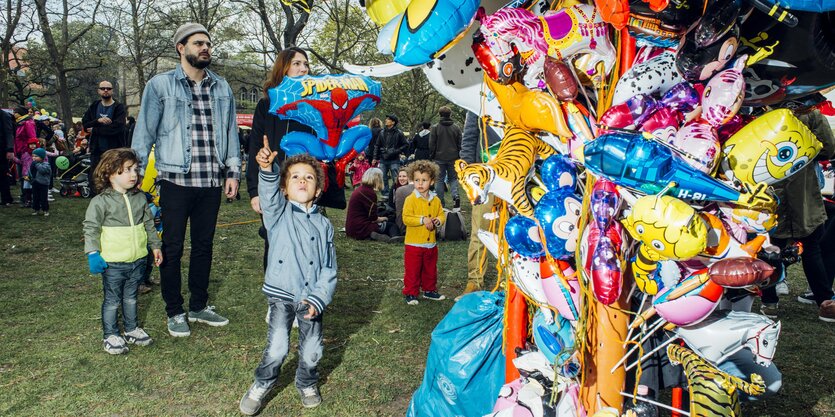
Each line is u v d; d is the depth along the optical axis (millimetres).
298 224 3551
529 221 2402
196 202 4773
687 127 2119
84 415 3381
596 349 2361
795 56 2059
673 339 2332
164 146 4609
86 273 6348
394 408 3551
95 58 33656
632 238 2260
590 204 2168
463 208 12516
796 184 4852
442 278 6621
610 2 1981
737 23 1999
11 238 8117
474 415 2961
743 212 2131
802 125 2094
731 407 2184
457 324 3061
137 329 4445
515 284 2688
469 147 5461
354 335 4703
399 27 2275
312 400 3551
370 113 34531
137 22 25250
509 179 2371
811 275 5227
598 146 2045
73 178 12734
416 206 5543
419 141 13641
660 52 2248
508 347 2818
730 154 2133
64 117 26641
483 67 2365
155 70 29219
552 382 2531
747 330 2189
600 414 2262
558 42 2180
